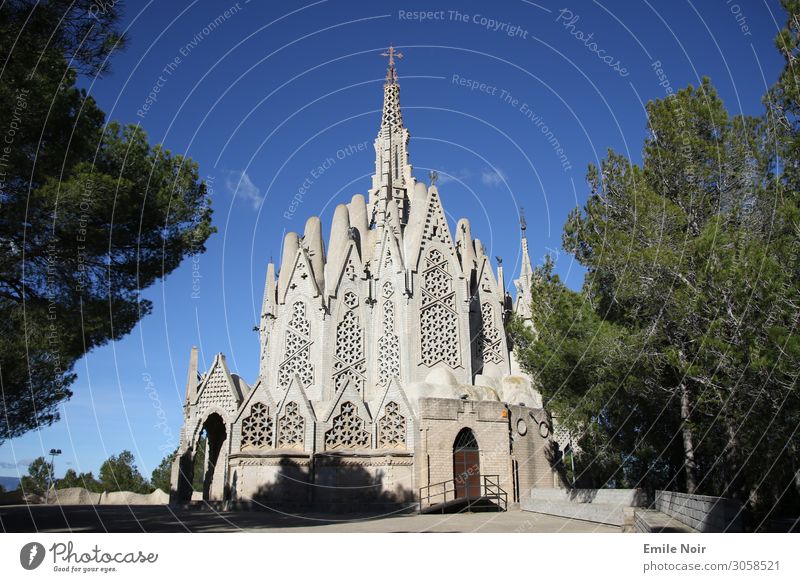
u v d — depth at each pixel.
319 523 28.14
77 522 27.36
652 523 20.75
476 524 27.38
